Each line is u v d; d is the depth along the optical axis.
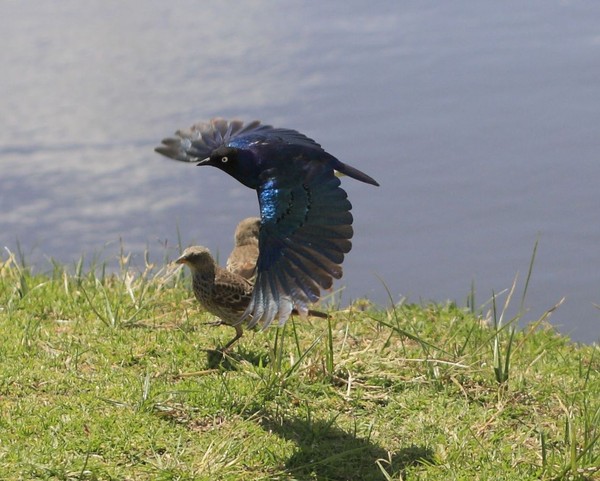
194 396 11.69
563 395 12.32
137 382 12.04
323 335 13.65
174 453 10.68
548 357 13.94
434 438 11.29
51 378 12.04
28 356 12.59
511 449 11.11
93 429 10.95
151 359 12.77
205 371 12.47
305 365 12.63
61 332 13.47
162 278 15.71
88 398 11.58
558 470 10.64
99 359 12.68
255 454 10.83
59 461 10.40
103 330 13.52
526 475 10.59
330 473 10.65
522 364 13.30
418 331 14.34
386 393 12.20
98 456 10.56
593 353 14.16
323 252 10.71
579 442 11.16
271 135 11.87
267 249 10.79
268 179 11.28
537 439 11.38
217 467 10.43
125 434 10.88
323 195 10.90
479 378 12.62
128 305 14.48
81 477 10.16
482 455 10.97
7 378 11.93
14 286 15.06
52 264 17.66
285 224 10.84
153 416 11.30
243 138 11.82
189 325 13.93
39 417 11.12
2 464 10.28
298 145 11.50
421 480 10.52
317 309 15.31
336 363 12.63
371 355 13.03
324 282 10.62
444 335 14.23
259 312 10.55
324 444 11.10
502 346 14.14
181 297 15.15
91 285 15.59
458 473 10.62
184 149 12.34
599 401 12.17
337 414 11.66
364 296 17.34
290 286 10.59
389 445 11.18
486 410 11.95
